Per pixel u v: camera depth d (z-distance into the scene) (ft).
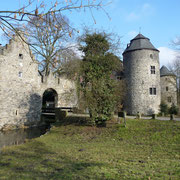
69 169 16.90
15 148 29.63
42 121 71.92
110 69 46.62
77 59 45.96
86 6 13.08
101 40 45.85
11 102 62.18
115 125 41.14
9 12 12.17
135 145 28.60
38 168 17.52
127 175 14.85
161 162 19.29
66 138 36.99
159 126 37.83
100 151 25.23
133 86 79.00
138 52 79.15
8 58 62.13
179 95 80.84
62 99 79.92
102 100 43.27
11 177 14.99
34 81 70.54
